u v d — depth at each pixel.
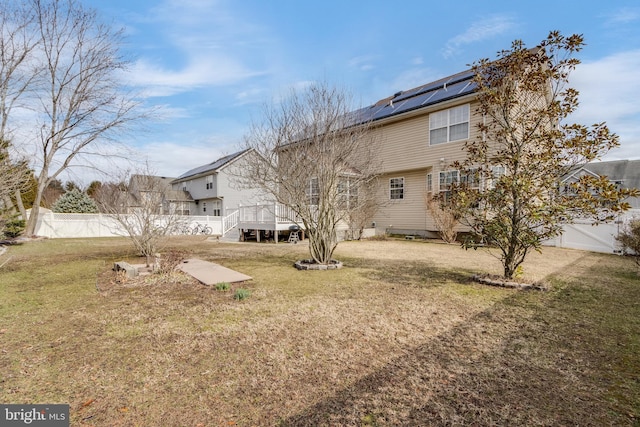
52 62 14.08
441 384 2.41
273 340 3.24
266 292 5.13
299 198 7.16
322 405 2.16
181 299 4.75
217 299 4.74
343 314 4.02
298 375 2.55
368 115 12.84
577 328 3.51
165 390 2.36
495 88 5.60
